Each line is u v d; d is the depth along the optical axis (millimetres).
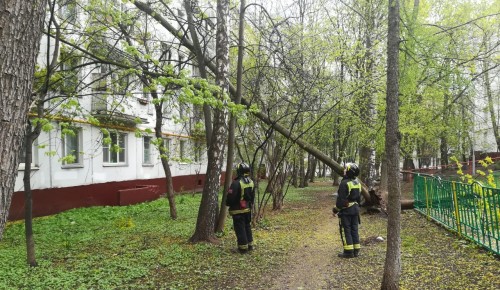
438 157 35625
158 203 17000
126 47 7762
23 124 2537
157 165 20891
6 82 2406
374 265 6680
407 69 6918
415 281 5480
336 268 6656
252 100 11266
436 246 7422
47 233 10367
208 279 6152
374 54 12867
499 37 14070
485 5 12719
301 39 13023
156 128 11828
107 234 10102
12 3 2436
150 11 9609
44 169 13438
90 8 9586
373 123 13383
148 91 7664
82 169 15180
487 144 29953
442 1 12141
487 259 6207
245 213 7863
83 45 10641
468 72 8531
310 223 11703
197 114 13039
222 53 9070
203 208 8844
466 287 5051
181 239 9180
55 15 9453
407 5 7383
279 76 11945
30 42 2547
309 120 13773
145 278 6215
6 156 2418
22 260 7387
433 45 5898
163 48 11961
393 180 4895
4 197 2436
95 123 7500
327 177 46250
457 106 17922
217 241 8844
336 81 13000
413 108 12227
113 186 16938
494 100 25969
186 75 6961
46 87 7043
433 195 10133
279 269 6684
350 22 13711
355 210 7410
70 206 14477
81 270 6633
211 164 8969
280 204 14555
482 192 6855
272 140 12859
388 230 4934
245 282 6012
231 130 9914
